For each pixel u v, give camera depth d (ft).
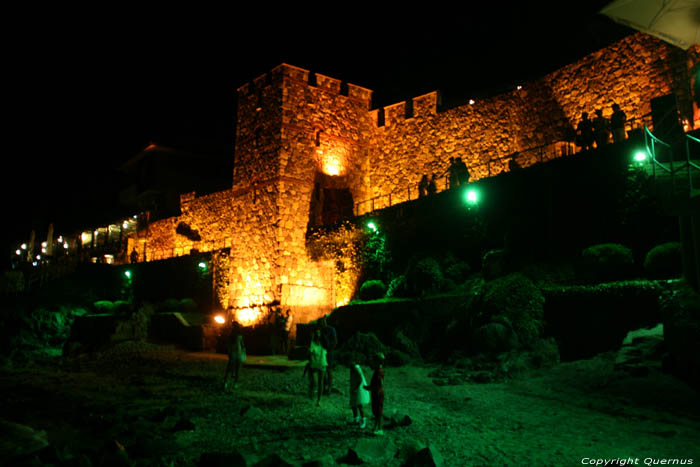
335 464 22.84
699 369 29.04
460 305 51.78
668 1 41.93
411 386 41.06
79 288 125.39
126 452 24.79
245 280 86.28
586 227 50.88
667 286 37.88
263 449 25.95
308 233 82.79
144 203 145.59
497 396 34.76
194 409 37.50
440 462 21.44
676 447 21.97
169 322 88.74
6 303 120.37
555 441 24.25
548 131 70.74
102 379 58.70
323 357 38.50
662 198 36.19
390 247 70.59
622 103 62.28
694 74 48.52
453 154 82.43
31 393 50.03
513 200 57.93
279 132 83.20
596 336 41.65
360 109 94.73
